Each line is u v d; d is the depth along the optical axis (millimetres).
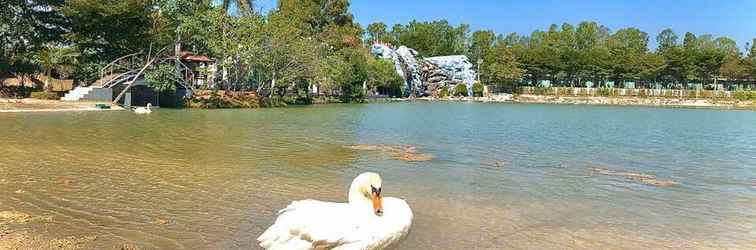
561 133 34594
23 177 14305
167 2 53281
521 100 135250
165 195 12758
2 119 32656
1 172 14914
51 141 22203
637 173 18266
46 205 11523
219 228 10211
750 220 12070
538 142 27969
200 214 11156
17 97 47844
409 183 15422
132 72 52125
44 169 15602
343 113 52031
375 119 44188
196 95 56469
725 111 93125
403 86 126438
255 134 28062
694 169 19562
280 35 64375
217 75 64188
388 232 6789
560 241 10188
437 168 18219
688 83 154375
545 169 18609
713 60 141875
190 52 69375
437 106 83938
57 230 9828
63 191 12836
